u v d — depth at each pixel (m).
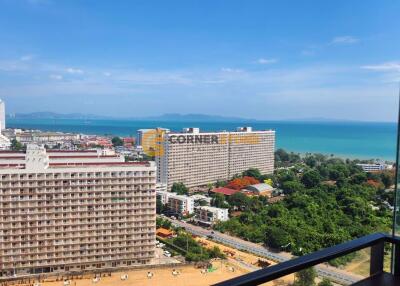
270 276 2.10
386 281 2.95
